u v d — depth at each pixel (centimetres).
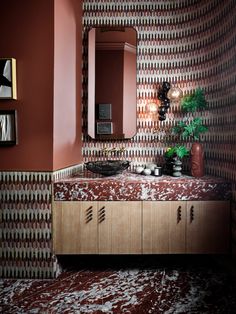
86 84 300
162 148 300
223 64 255
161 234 237
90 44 298
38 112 224
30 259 230
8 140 225
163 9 294
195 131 275
